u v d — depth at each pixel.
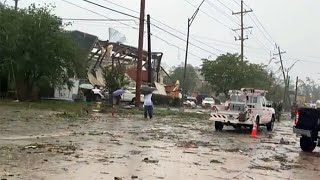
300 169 10.79
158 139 15.12
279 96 86.88
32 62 32.91
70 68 35.62
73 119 20.89
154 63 55.28
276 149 15.14
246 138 18.86
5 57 33.06
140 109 33.16
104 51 48.94
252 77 50.81
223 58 50.84
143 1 34.41
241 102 24.39
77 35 47.75
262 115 23.73
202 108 56.97
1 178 7.18
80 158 9.75
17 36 32.25
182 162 10.31
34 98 34.88
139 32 34.84
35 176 7.54
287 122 41.25
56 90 40.97
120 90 36.81
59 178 7.55
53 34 34.00
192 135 17.80
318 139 14.97
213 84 50.72
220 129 22.55
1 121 17.02
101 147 11.84
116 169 8.77
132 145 12.85
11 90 36.03
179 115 32.50
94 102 39.84
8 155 9.41
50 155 9.82
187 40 39.12
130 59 55.19
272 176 9.39
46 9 34.34
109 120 22.33
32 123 17.20
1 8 34.78
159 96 50.88
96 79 48.50
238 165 10.55
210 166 10.05
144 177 8.20
